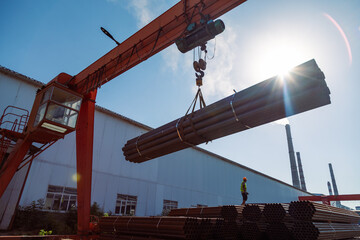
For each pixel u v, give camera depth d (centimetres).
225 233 606
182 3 720
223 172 3275
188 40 651
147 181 2200
